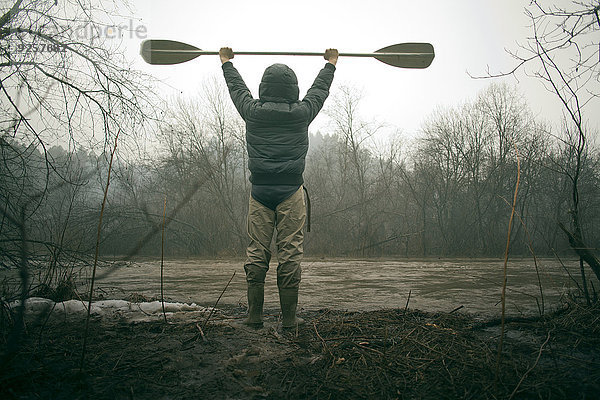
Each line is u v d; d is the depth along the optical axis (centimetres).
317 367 223
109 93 549
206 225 1809
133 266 992
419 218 2144
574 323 298
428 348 248
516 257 1739
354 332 285
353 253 1845
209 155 2033
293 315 304
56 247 380
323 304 427
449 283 637
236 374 213
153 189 1678
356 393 195
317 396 192
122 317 328
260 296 309
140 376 210
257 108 308
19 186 336
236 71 353
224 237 1850
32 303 331
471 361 229
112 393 191
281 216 310
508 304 420
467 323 315
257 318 308
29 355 223
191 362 230
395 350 247
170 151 1767
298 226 311
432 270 930
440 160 2291
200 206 1827
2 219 282
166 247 1695
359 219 1980
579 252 341
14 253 298
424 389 199
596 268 336
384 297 479
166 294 505
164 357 235
